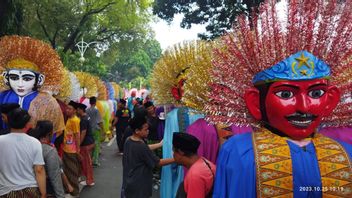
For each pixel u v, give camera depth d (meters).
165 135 4.71
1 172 3.81
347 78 2.62
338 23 2.49
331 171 2.37
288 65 2.37
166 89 5.17
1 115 5.01
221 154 2.55
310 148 2.42
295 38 2.42
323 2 2.46
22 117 3.89
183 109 4.60
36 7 24.77
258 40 2.52
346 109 2.68
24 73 5.86
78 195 7.00
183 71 4.84
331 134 2.78
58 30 28.25
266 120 2.51
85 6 28.16
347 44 2.51
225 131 3.76
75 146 6.94
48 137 4.39
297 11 2.45
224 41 2.84
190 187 3.07
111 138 16.58
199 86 3.68
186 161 3.39
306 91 2.38
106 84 19.62
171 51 5.00
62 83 7.00
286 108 2.36
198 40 4.95
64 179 4.94
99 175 9.19
